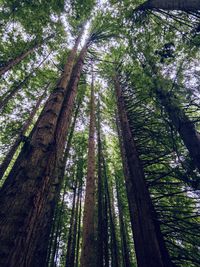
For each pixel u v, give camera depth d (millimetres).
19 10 8367
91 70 11484
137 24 6832
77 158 12680
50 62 12930
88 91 14906
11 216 2537
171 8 5469
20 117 12719
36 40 11164
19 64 12312
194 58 5871
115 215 11555
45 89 12672
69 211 11320
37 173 3189
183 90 5574
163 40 6488
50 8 8133
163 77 5801
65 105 5520
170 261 3771
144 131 6898
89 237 6973
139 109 7805
